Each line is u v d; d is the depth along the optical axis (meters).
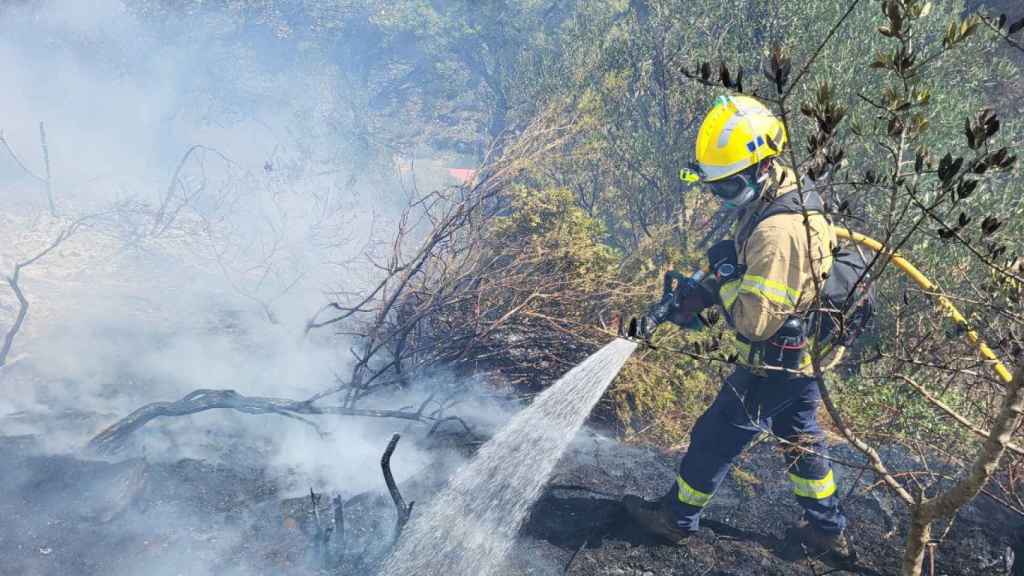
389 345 4.72
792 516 3.70
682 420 4.39
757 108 3.08
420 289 4.58
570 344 4.57
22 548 3.05
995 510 3.66
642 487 3.90
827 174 3.02
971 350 3.75
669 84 6.70
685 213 6.34
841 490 3.84
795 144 5.30
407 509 3.24
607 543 3.50
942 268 4.25
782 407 3.20
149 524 3.31
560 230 4.76
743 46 6.27
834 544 3.38
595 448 4.28
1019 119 6.18
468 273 4.53
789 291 2.93
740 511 3.76
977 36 5.84
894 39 5.50
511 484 3.56
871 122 4.98
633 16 7.19
